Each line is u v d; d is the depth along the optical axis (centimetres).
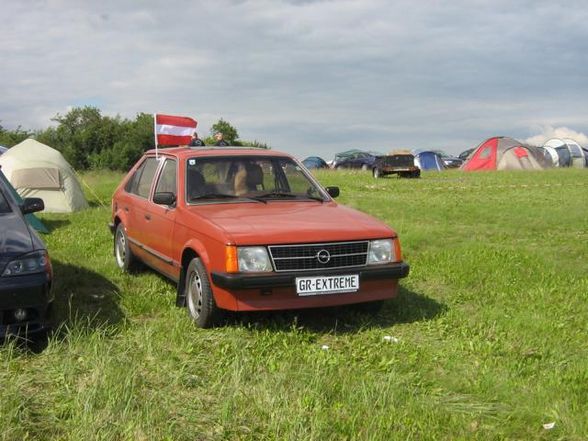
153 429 409
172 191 743
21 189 1490
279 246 609
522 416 441
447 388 493
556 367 532
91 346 548
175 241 706
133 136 5222
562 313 700
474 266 927
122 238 895
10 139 5103
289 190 752
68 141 5209
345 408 445
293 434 401
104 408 434
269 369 518
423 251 1075
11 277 551
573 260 1008
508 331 635
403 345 591
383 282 650
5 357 534
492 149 4025
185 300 695
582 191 2336
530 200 1998
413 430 414
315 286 614
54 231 1221
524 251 1053
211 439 407
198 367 526
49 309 583
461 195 2220
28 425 418
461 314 696
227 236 607
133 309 696
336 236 627
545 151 4481
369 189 2531
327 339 616
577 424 426
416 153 4419
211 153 765
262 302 609
